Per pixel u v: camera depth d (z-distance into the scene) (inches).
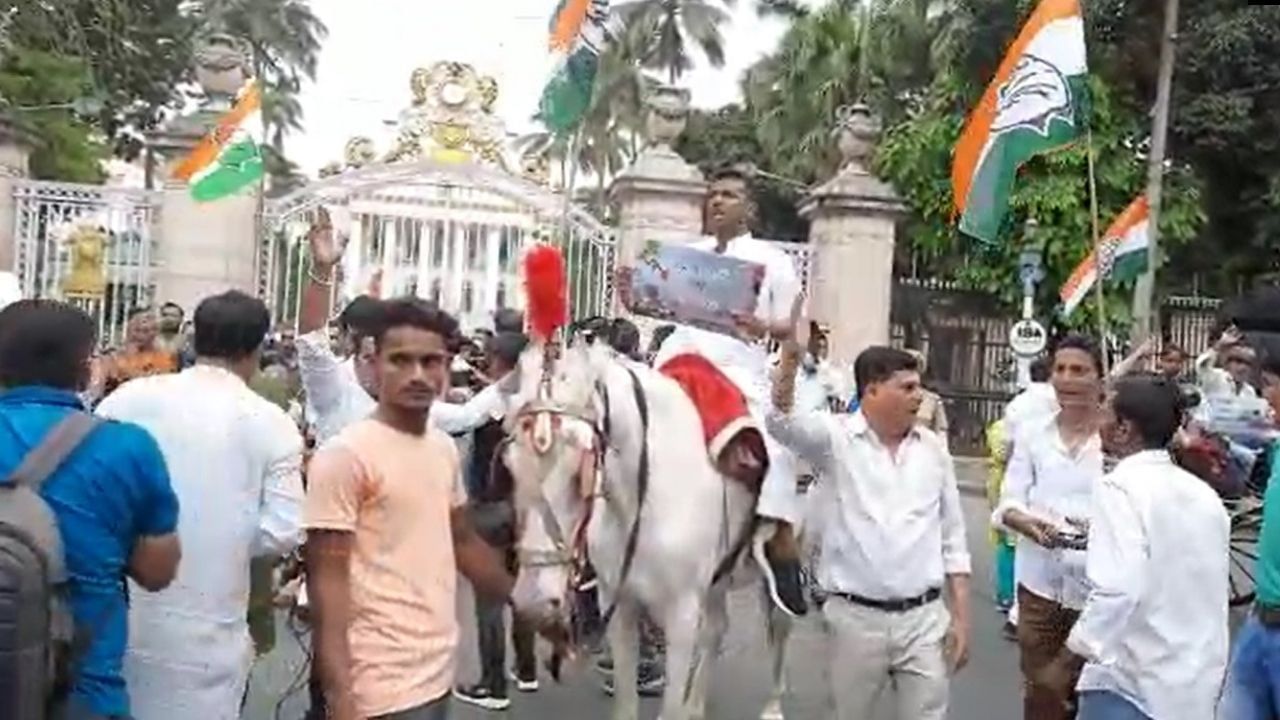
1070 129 331.9
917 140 1003.3
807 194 754.2
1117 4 947.3
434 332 171.9
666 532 243.6
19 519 151.4
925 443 227.8
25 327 165.6
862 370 225.9
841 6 1386.6
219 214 679.1
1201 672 198.2
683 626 246.4
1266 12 941.2
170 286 678.5
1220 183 997.8
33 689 147.6
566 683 366.6
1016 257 980.6
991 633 447.5
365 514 168.4
